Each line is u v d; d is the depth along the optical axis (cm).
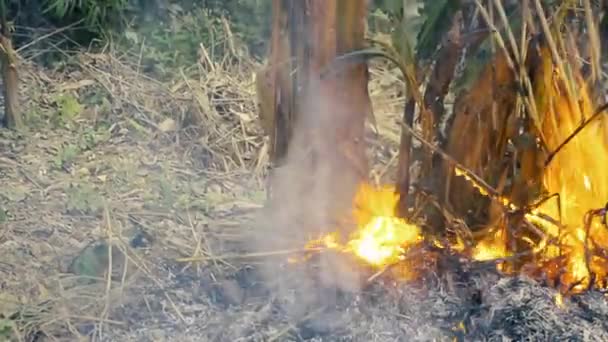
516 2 280
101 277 324
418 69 285
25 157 459
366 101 283
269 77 294
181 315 295
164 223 373
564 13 279
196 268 320
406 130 287
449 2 271
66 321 297
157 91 530
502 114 284
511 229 288
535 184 285
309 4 271
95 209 390
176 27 595
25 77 550
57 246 359
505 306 272
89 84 544
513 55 278
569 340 262
